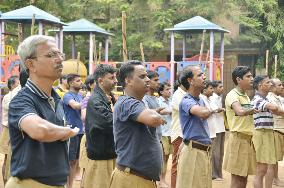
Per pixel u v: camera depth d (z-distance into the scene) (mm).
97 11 19906
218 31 15797
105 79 5324
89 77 7730
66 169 3316
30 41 3182
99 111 5152
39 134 2902
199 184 5152
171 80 14555
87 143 5293
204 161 5191
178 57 21312
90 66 15516
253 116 6656
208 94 8422
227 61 21031
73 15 19922
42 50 3172
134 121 4066
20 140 3131
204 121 5305
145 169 4070
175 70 15258
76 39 19531
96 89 5355
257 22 19281
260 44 20734
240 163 6199
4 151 7359
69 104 7211
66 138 2996
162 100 8062
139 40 18703
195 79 5285
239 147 6199
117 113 4145
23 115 3004
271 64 20609
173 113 7449
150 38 18750
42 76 3193
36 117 2967
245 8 19953
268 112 6766
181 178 5227
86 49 19844
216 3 18750
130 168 4074
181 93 7445
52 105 3289
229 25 20422
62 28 15414
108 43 18391
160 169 4207
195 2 18750
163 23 18438
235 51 21031
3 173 7488
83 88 8742
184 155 5227
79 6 19078
